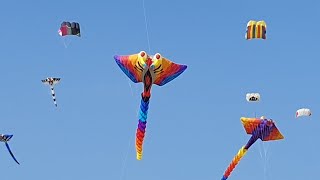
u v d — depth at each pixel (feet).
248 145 174.60
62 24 166.81
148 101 151.23
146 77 144.25
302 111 191.11
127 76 146.61
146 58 141.59
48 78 184.44
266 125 167.02
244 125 169.68
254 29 172.55
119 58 143.02
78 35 168.66
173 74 145.79
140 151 165.89
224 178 187.62
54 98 188.24
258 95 184.03
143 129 157.48
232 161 181.06
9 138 180.04
